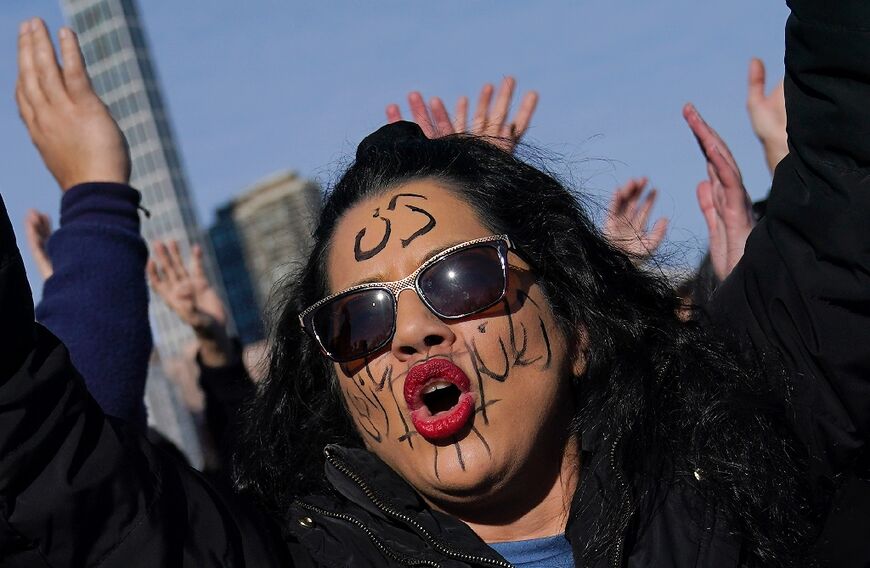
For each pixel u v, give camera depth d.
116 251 2.93
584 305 2.43
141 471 2.04
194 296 4.06
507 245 2.27
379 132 2.59
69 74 3.14
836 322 2.26
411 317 2.22
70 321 2.83
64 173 3.08
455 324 2.24
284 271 2.68
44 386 1.94
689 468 2.34
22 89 3.15
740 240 3.34
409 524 2.22
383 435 2.28
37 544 1.93
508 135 3.34
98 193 2.99
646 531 2.27
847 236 2.18
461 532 2.22
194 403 3.96
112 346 2.82
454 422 2.21
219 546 2.08
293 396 2.54
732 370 2.47
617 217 2.91
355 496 2.29
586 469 2.32
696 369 2.47
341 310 2.28
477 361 2.23
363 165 2.46
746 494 2.32
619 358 2.44
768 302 2.41
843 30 2.10
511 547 2.28
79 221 2.96
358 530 2.27
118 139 3.11
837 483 2.36
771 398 2.41
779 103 3.46
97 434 2.02
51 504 1.92
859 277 2.20
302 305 2.50
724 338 2.54
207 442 3.87
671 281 2.82
